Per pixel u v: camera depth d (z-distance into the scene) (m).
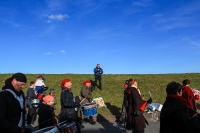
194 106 8.97
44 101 6.04
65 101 6.73
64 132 5.75
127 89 6.92
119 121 11.30
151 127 9.92
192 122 3.72
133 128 6.64
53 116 6.23
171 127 3.87
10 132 3.62
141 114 6.66
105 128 9.87
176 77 23.86
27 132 3.71
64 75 25.88
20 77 4.01
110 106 14.91
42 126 5.87
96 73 19.67
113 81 22.70
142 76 24.77
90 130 9.52
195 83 21.19
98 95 18.11
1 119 3.61
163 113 4.02
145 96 17.84
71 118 6.75
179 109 3.81
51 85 21.83
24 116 4.18
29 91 10.90
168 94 4.18
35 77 25.00
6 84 4.09
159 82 22.02
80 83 22.14
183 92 9.07
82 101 10.02
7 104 3.84
